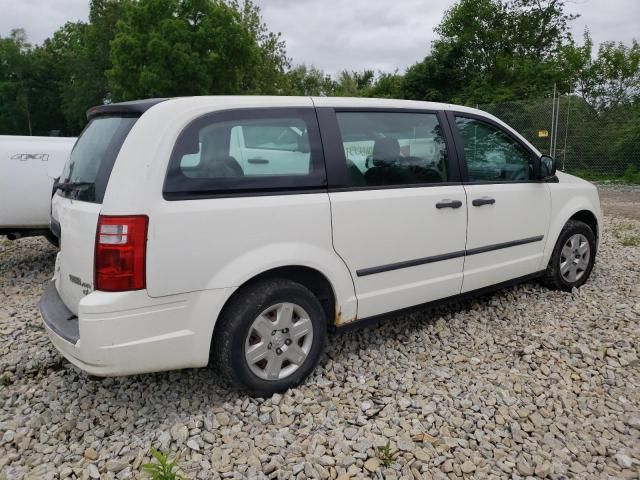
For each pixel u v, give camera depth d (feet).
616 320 14.43
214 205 9.57
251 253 9.98
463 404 10.48
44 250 24.40
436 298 13.29
